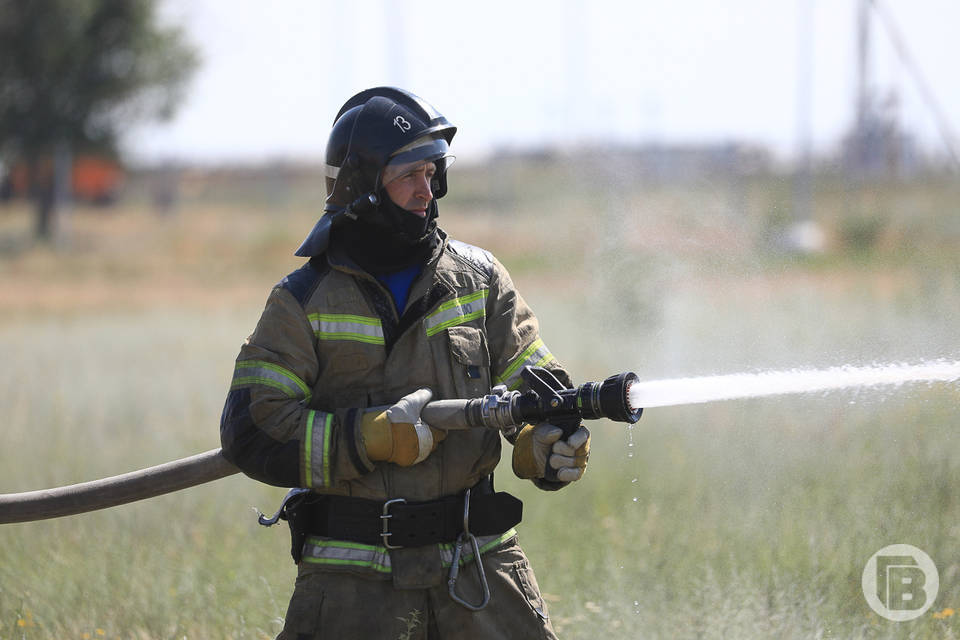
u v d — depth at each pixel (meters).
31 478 20.92
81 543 16.14
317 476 9.41
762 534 14.57
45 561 15.14
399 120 9.77
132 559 15.30
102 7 107.88
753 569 13.38
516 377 10.19
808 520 14.68
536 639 9.91
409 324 9.78
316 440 9.36
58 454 22.78
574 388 9.83
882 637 11.94
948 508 14.58
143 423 26.47
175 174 150.62
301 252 9.89
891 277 25.20
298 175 166.75
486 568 9.88
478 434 9.94
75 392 31.34
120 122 111.88
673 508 16.12
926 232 26.97
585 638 12.62
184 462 10.30
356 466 9.38
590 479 19.06
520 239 75.12
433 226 10.12
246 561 15.27
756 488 16.31
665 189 51.66
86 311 61.03
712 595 12.66
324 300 9.76
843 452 16.59
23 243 104.81
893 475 15.51
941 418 16.31
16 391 31.39
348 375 9.77
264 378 9.60
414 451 9.35
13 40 103.81
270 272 83.06
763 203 35.19
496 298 10.29
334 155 9.95
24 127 106.00
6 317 58.47
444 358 9.85
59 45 104.81
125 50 109.31
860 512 14.57
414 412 9.40
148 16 109.31
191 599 13.88
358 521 9.65
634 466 19.31
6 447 23.61
